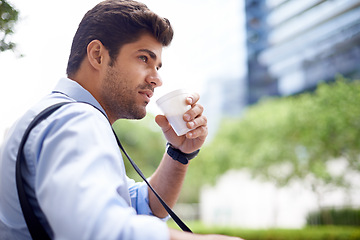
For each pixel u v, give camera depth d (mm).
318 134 12508
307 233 11430
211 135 18156
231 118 17484
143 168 17297
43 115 721
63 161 599
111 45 862
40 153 673
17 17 1320
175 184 1088
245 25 31203
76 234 531
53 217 562
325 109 12438
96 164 597
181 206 29297
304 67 27531
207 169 17547
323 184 13648
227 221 20688
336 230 11688
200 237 632
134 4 900
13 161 736
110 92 875
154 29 884
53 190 572
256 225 19031
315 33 25641
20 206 728
